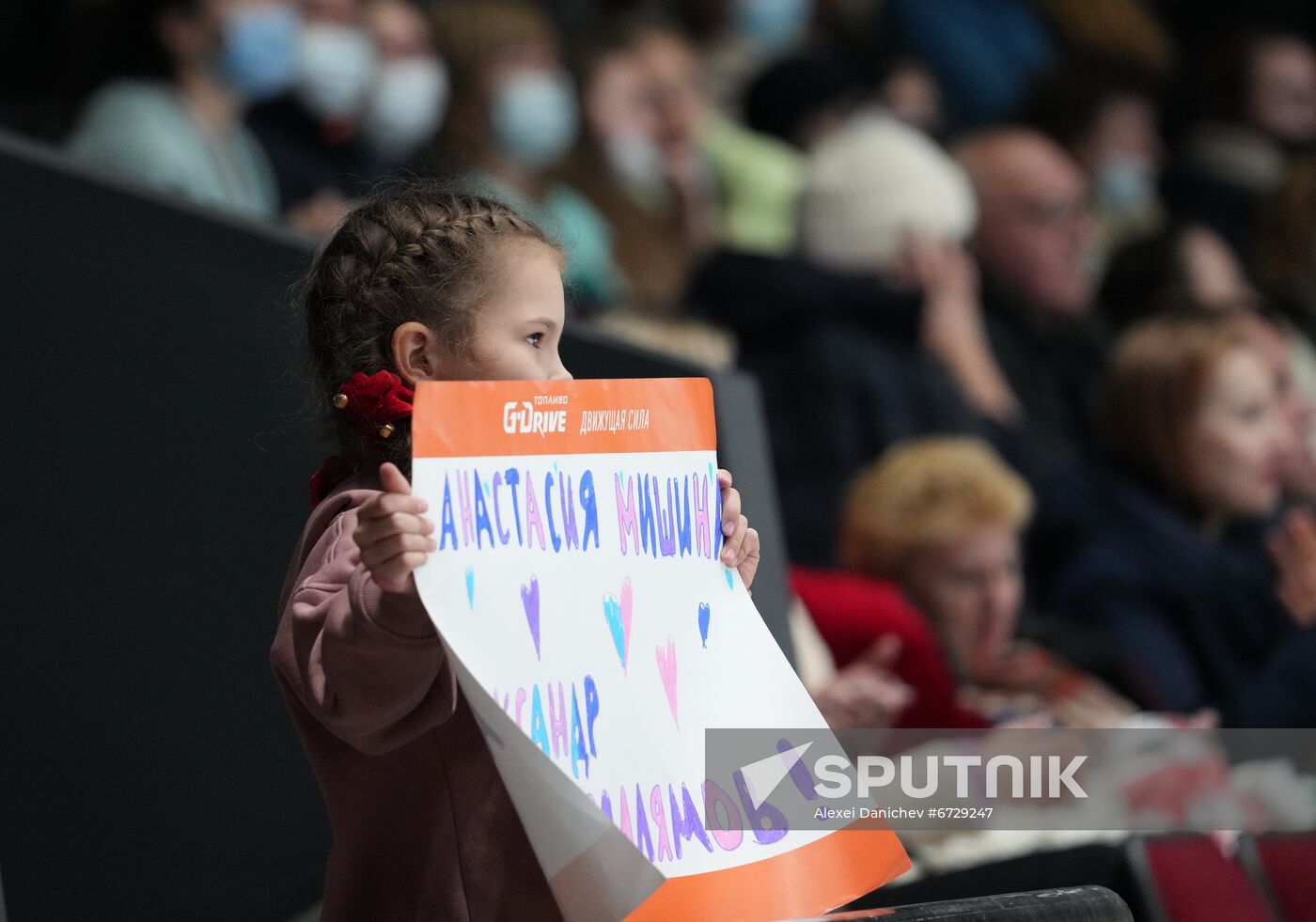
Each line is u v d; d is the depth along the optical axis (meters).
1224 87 26.12
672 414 5.27
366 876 5.11
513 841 5.01
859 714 10.76
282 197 15.10
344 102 16.33
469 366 5.21
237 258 7.81
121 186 7.57
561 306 5.38
